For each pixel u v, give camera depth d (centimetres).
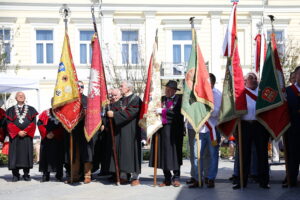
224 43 800
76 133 877
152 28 2494
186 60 2514
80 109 870
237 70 760
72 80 877
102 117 866
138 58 2434
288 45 2427
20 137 923
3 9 2434
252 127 759
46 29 2470
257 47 1053
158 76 814
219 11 2511
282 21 2536
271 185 801
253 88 785
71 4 2461
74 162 888
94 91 843
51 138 905
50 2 2462
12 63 2442
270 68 752
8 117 930
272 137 775
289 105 755
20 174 1045
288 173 768
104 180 924
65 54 887
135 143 837
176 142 799
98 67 858
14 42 2442
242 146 757
